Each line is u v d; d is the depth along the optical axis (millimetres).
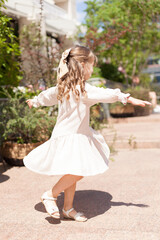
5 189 3252
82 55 2250
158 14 7805
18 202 2832
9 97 4340
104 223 2271
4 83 5023
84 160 2131
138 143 5645
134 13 8484
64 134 2213
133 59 14008
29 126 4074
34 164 2246
